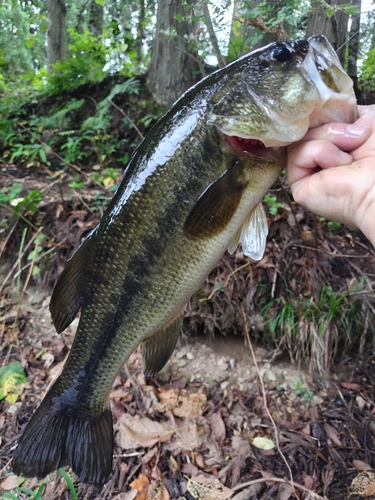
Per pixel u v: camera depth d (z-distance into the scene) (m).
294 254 0.58
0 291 0.65
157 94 0.85
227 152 0.27
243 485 0.43
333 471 0.45
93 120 0.82
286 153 0.29
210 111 0.27
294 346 0.55
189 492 0.43
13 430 0.50
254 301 0.57
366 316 0.53
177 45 0.79
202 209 0.27
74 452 0.32
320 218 0.60
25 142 0.89
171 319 0.30
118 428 0.49
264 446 0.47
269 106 0.26
